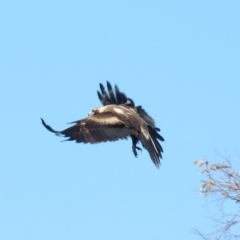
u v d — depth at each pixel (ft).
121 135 80.33
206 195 95.04
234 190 94.73
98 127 79.77
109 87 84.99
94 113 81.82
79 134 79.30
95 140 79.15
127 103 84.38
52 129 78.18
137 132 81.20
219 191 94.84
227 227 94.12
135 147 81.71
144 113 83.46
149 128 82.33
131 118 81.51
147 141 81.56
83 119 80.12
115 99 84.79
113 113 81.25
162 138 82.12
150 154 81.25
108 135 79.77
